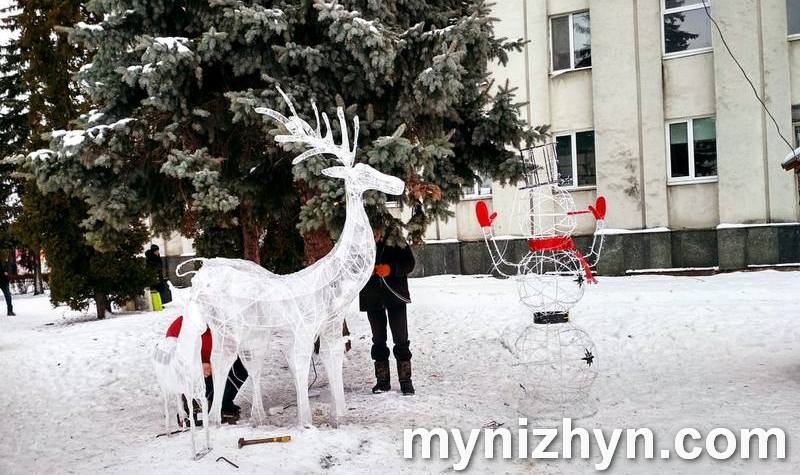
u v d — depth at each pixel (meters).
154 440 5.08
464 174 7.41
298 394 5.00
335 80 6.51
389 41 5.93
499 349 8.46
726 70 15.35
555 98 17.17
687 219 15.95
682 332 8.41
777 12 15.01
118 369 8.66
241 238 9.49
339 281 5.09
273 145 6.32
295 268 10.36
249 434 4.81
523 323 9.60
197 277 4.74
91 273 14.36
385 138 5.70
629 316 9.35
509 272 17.28
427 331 9.75
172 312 13.38
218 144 6.93
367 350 8.67
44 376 8.59
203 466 4.24
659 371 6.95
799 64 14.98
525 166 5.89
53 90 15.31
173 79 6.02
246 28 6.09
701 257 15.80
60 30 6.38
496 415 5.67
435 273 18.27
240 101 5.80
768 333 8.05
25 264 31.03
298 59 6.16
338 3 6.15
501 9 17.47
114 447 5.09
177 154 5.95
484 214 5.50
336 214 5.94
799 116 15.01
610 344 8.29
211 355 4.95
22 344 11.26
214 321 4.76
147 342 10.20
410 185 6.05
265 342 5.19
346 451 4.57
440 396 6.32
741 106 15.26
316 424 5.41
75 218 13.98
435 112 6.54
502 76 17.44
